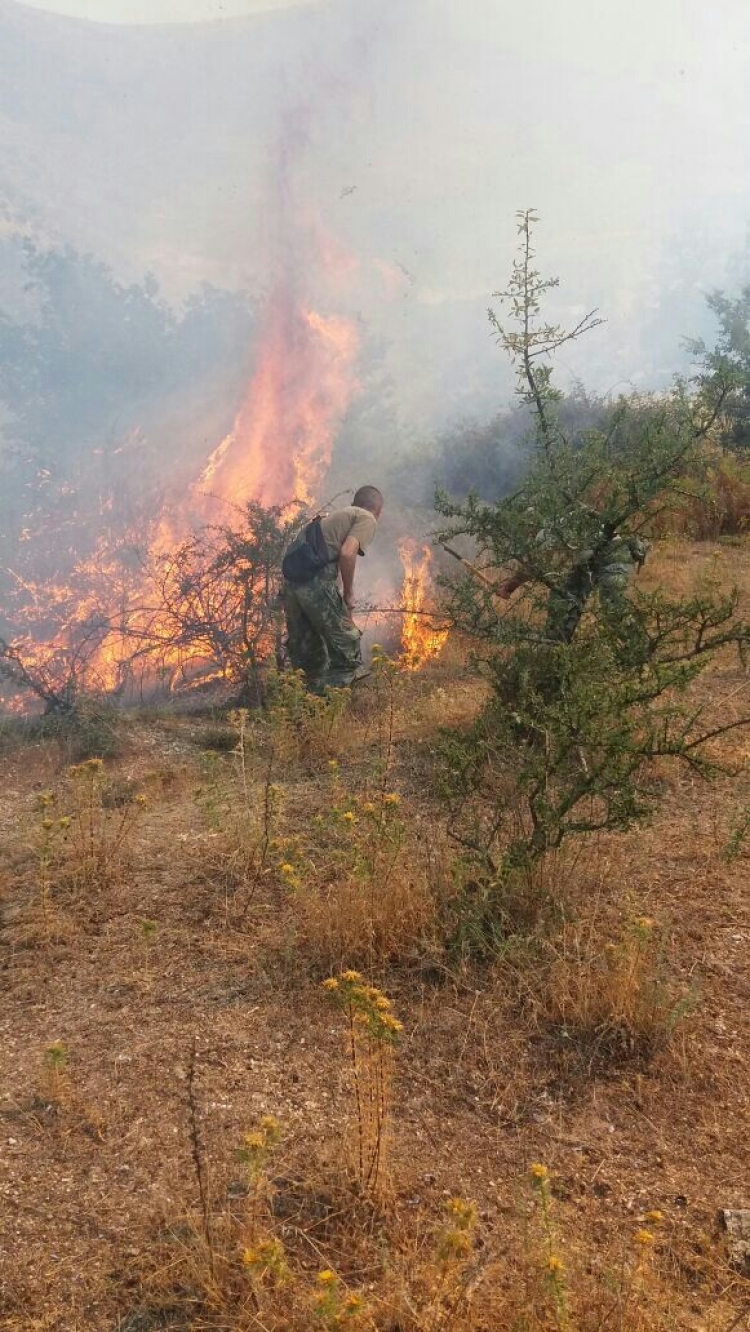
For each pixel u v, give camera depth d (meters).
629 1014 3.14
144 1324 2.21
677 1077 2.98
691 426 5.06
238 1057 3.09
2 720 6.43
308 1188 2.56
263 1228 2.40
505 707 4.68
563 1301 2.06
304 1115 2.83
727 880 3.97
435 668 7.04
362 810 4.34
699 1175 2.64
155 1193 2.56
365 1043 3.05
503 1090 2.95
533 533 5.08
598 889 3.89
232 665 7.16
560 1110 2.88
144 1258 2.35
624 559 5.19
